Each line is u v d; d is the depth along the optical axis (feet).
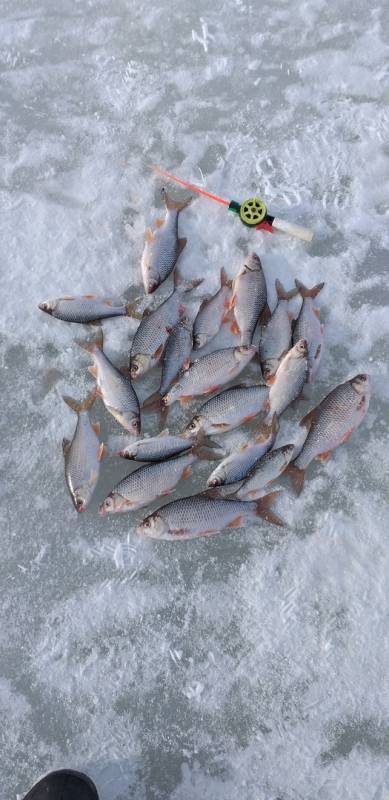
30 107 5.42
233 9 5.51
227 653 4.49
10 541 4.70
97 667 4.50
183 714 4.42
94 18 5.57
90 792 4.24
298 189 5.13
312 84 5.35
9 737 4.43
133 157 5.28
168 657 4.50
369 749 4.34
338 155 5.19
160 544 4.64
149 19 5.53
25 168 5.31
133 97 5.39
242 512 4.55
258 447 4.58
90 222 5.16
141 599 4.58
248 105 5.33
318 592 4.55
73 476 4.63
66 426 4.85
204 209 5.13
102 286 5.04
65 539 4.68
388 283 4.98
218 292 4.83
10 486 4.78
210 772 4.35
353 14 5.47
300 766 4.33
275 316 4.78
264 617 4.52
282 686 4.43
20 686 4.50
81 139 5.34
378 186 5.14
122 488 4.56
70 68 5.49
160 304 4.92
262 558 4.60
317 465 4.72
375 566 4.57
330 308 4.95
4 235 5.18
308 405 4.80
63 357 4.94
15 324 5.01
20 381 4.93
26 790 4.36
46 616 4.58
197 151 5.25
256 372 4.85
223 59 5.42
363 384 4.63
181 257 5.05
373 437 4.75
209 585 4.58
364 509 4.65
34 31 5.57
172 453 4.62
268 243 5.06
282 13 5.49
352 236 5.06
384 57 5.36
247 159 5.22
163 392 4.76
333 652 4.47
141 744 4.40
